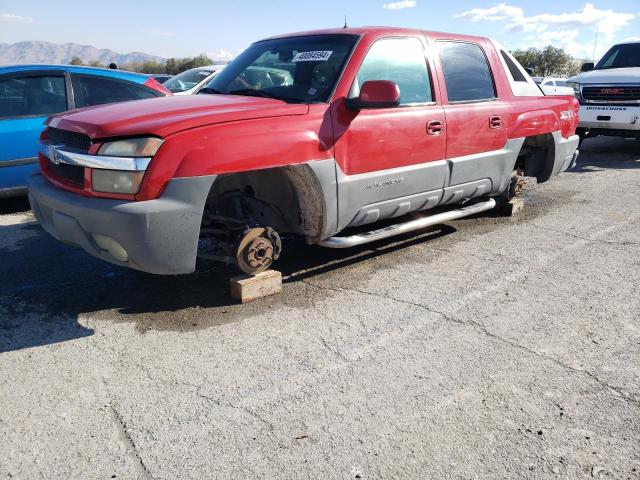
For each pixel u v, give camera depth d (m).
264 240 3.77
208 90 4.52
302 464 2.24
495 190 5.31
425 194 4.49
